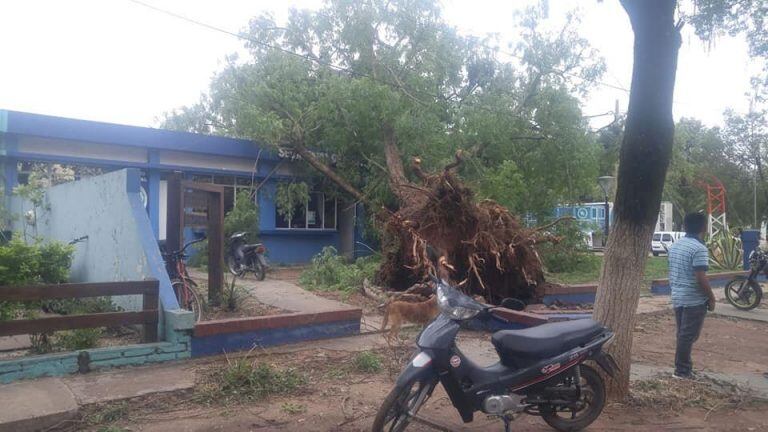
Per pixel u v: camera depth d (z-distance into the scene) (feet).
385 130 55.42
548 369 16.61
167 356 23.30
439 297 16.44
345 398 20.06
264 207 62.34
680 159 78.69
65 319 21.83
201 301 30.25
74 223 33.19
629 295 20.04
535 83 57.62
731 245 72.79
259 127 53.47
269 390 20.40
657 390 21.63
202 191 31.30
